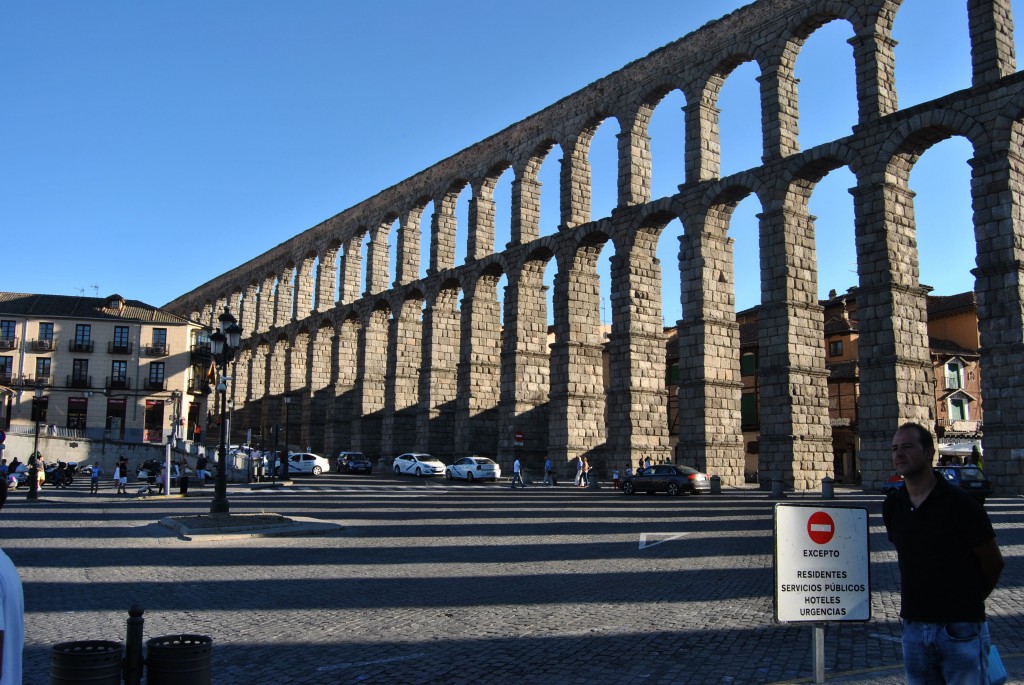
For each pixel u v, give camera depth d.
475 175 64.00
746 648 10.45
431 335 66.50
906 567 6.02
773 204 40.94
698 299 44.19
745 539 21.23
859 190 37.19
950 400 56.62
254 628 11.88
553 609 13.02
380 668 9.75
